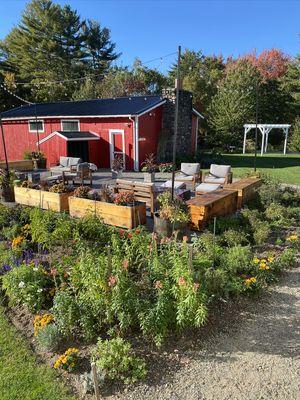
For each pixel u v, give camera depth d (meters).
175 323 3.83
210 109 30.42
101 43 42.78
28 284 4.43
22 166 17.55
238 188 8.55
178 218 6.51
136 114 16.39
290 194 9.33
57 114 19.12
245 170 16.75
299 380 3.25
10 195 9.88
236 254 5.32
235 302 4.55
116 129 17.33
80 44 41.41
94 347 3.67
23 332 3.99
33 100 33.22
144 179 13.55
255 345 3.75
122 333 3.79
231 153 27.66
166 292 3.84
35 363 3.49
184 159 18.33
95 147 18.08
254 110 30.41
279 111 33.62
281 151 29.56
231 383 3.22
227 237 6.24
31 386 3.20
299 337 3.88
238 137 30.20
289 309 4.43
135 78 33.91
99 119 17.80
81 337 3.84
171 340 3.78
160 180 14.23
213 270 4.73
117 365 3.32
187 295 3.71
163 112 18.61
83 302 3.88
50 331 3.66
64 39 40.16
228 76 31.44
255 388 3.16
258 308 4.45
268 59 40.00
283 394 3.10
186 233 6.81
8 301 4.64
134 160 17.12
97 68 41.09
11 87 31.47
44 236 5.88
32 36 38.69
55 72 37.66
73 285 4.28
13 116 20.92
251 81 29.88
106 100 21.31
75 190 8.49
